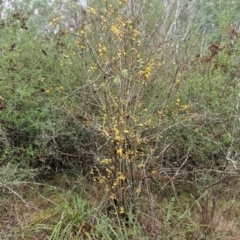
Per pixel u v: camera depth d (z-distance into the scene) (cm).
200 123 414
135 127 357
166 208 375
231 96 422
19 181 378
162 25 460
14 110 415
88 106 400
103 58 350
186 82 445
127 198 356
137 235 339
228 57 462
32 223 355
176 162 396
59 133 406
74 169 434
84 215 357
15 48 435
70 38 447
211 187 384
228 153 363
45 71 446
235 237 360
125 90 339
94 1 416
